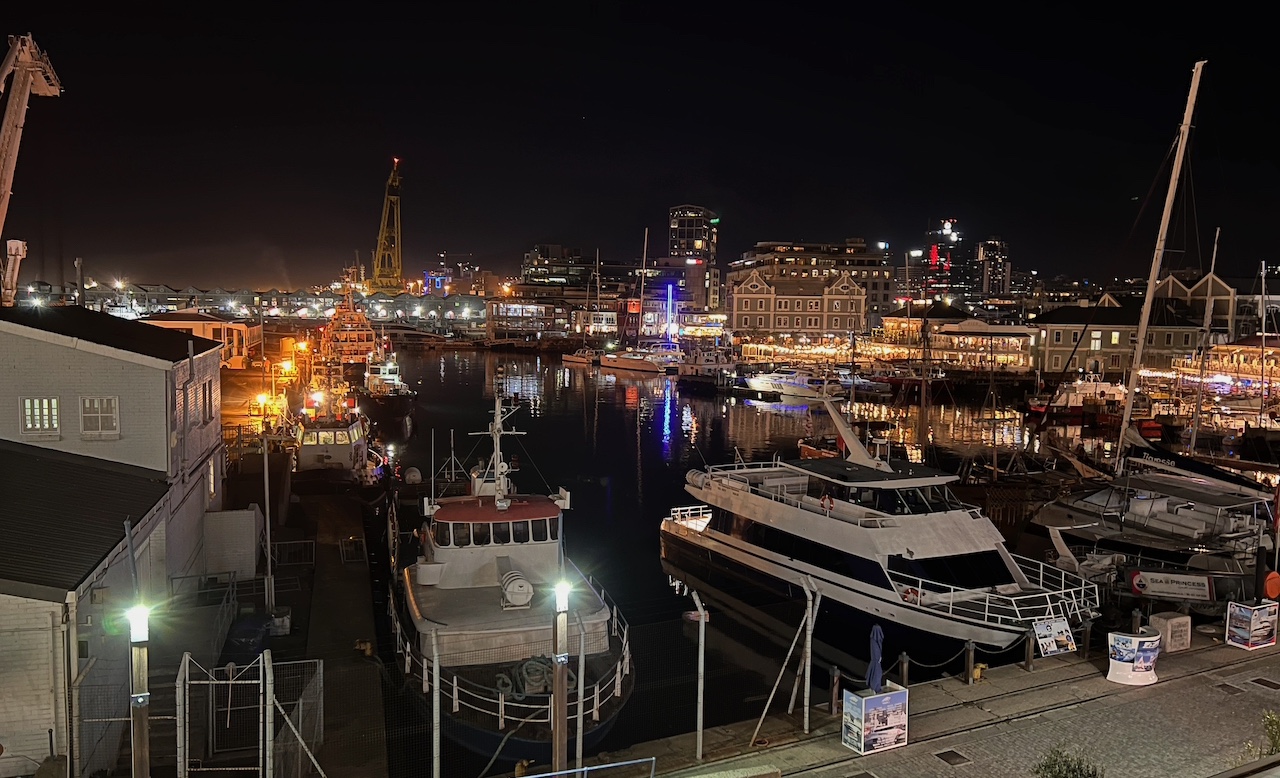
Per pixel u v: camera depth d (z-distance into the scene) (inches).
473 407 3639.3
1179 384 3289.9
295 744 561.6
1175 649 761.6
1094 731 607.5
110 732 592.7
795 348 5403.5
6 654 516.1
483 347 7839.6
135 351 813.9
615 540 1535.4
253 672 721.6
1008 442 2770.7
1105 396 3353.8
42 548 579.5
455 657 762.8
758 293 5821.9
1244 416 2906.0
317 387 2444.6
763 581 1138.0
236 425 1883.6
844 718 593.0
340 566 1070.4
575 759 611.8
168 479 804.6
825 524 1034.1
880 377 4190.5
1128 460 1509.6
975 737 598.9
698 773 557.0
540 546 896.3
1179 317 4311.0
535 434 2913.4
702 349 5644.7
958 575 956.0
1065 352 4389.8
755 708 812.0
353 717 679.7
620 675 775.7
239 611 865.5
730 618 1096.8
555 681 524.1
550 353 7258.9
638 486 2070.6
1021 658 846.5
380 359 3818.9
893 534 978.7
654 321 7746.1
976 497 1669.5
